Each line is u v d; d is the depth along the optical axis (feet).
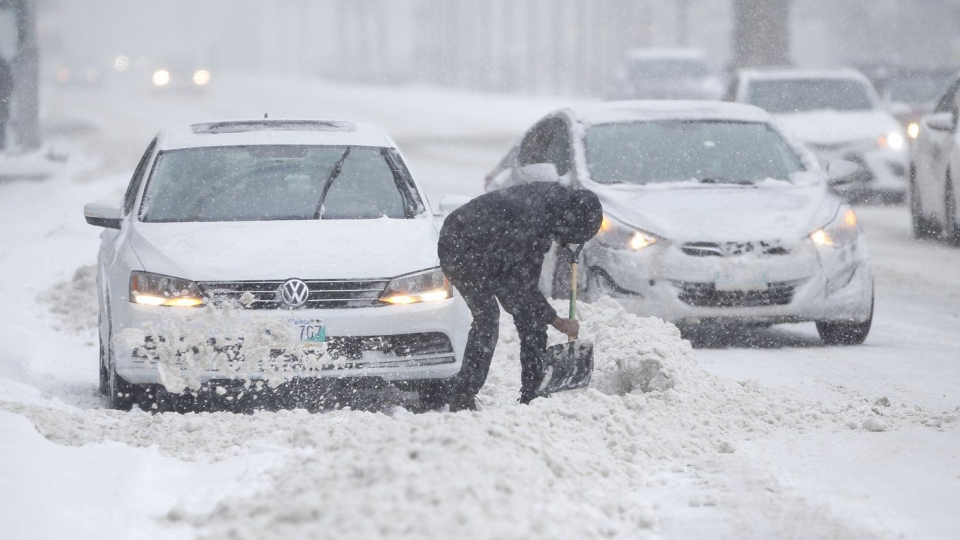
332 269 82.74
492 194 80.69
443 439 56.54
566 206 79.46
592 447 66.49
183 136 102.58
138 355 81.41
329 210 93.25
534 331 81.66
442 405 87.04
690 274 108.68
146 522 53.16
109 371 87.40
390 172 97.91
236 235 86.89
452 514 47.78
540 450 59.77
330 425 69.82
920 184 190.49
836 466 66.85
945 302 138.00
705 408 78.28
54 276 138.21
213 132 103.81
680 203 114.73
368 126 107.65
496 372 94.02
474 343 80.69
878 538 54.13
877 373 97.40
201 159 97.91
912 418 78.38
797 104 236.02
